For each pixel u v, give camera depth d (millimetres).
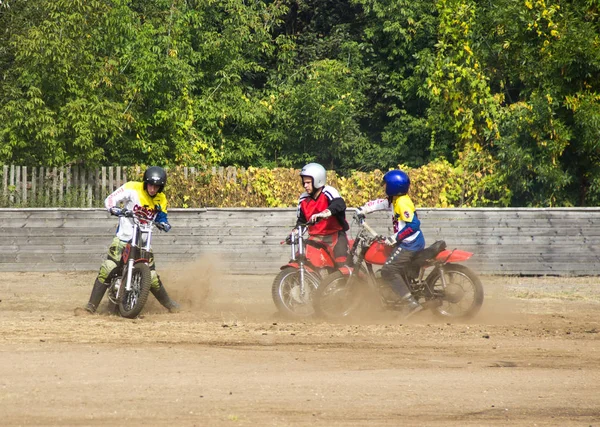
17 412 15805
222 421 15531
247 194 49188
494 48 56500
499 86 58906
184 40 62250
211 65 65375
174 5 63625
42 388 17578
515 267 44250
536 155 51531
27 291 35844
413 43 66562
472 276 28281
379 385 18547
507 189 51406
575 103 50688
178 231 43969
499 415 16484
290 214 44438
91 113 50688
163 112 57531
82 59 52250
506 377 19734
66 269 43594
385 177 28422
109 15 55500
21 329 24766
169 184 49156
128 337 23812
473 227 44344
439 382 19031
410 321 28062
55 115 51719
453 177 50250
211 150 61031
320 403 16922
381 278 28219
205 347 22609
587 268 44469
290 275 28297
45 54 50031
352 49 67812
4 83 52719
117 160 57188
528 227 44469
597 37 50781
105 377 18672
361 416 16109
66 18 51625
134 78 57031
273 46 69000
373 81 68625
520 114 51938
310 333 25031
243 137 64875
